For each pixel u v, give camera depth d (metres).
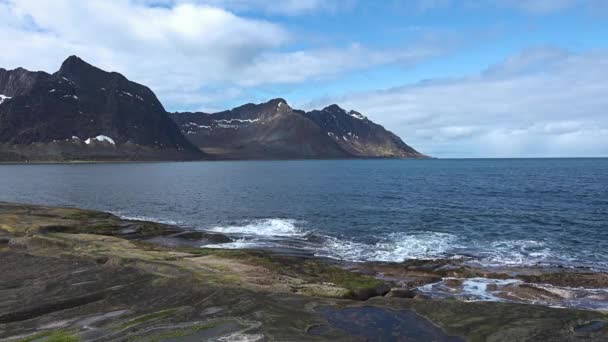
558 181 104.31
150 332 12.76
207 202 65.62
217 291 16.73
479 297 19.88
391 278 23.12
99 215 43.59
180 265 21.16
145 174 157.25
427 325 13.58
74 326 13.39
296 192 81.44
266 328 13.09
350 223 44.59
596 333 12.59
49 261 22.64
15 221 36.25
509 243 34.06
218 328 13.09
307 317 14.15
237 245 33.28
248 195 76.00
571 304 18.88
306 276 20.64
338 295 17.42
